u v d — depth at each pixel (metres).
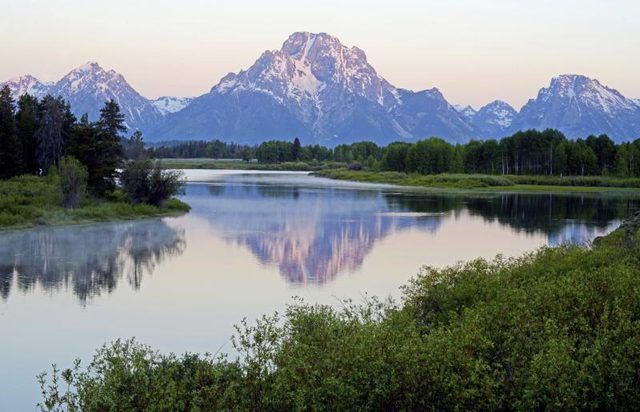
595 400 10.84
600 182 138.25
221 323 24.08
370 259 39.16
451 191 115.69
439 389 10.65
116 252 40.38
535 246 45.44
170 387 10.67
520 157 169.62
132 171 67.50
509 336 12.32
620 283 16.36
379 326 13.74
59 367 19.12
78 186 60.34
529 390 10.62
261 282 31.69
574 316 14.64
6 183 66.56
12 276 32.34
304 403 10.52
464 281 18.95
